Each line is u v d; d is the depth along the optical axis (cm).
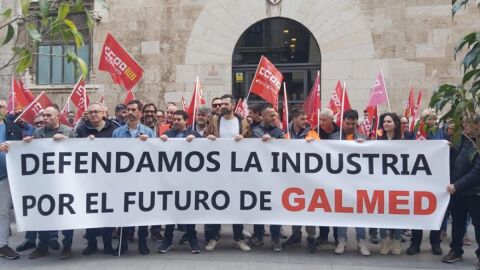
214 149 636
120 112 802
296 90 1280
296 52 1280
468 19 1167
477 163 585
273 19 1277
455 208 625
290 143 632
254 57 1291
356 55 1222
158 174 630
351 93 1223
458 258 622
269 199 632
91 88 1316
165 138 632
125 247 662
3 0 1180
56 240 687
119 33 1315
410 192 615
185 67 1291
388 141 620
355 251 676
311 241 668
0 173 635
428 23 1186
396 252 659
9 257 627
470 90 358
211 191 634
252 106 775
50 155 609
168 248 664
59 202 605
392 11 1202
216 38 1281
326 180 627
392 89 1202
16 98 958
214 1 1281
